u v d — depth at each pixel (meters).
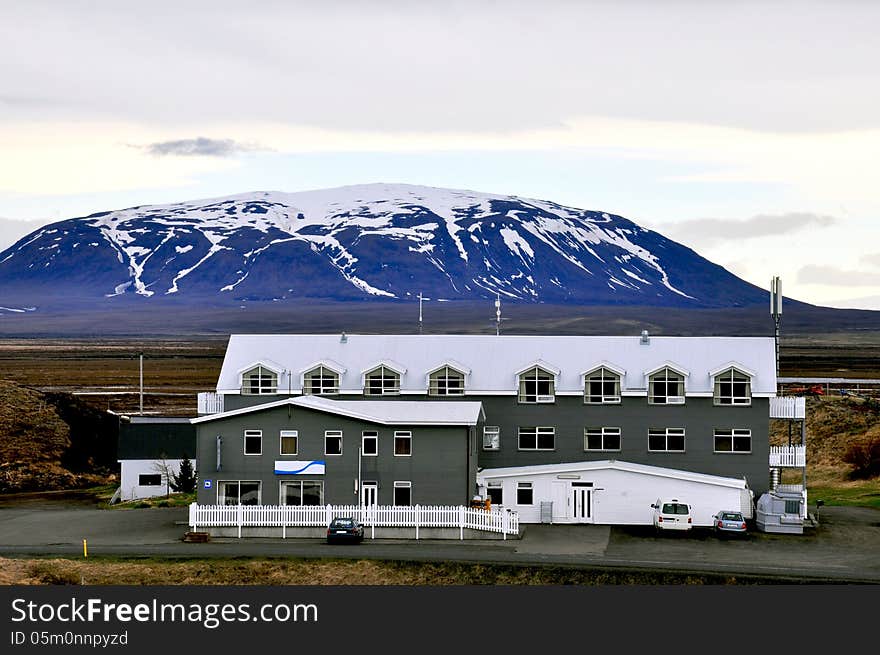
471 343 171.62
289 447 146.12
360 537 135.25
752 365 162.62
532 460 162.75
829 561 126.19
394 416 146.62
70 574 116.75
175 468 196.12
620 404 161.38
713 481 150.38
